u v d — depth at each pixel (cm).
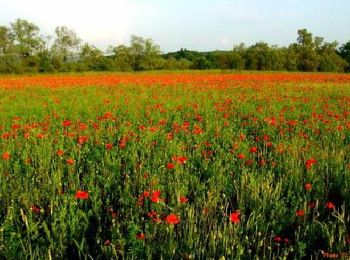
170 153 762
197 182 607
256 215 497
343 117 1221
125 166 712
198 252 412
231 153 792
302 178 638
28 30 8594
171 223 411
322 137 948
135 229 411
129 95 2039
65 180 644
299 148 773
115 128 1025
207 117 1237
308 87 2700
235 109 1477
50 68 8531
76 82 3181
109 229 470
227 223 487
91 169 666
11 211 485
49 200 534
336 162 707
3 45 8344
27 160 693
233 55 9581
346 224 494
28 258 414
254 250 438
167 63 10050
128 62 9925
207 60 10144
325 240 453
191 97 1962
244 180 586
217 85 2878
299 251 413
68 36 9025
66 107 1550
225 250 407
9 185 591
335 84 3094
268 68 9269
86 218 464
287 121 1113
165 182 605
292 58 9388
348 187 595
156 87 2714
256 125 1148
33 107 1508
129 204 528
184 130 964
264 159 742
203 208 486
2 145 820
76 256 438
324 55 9525
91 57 9381
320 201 557
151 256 396
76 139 933
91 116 1280
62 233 437
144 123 1148
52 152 780
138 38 9938
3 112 1392
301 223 486
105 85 2916
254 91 2391
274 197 541
